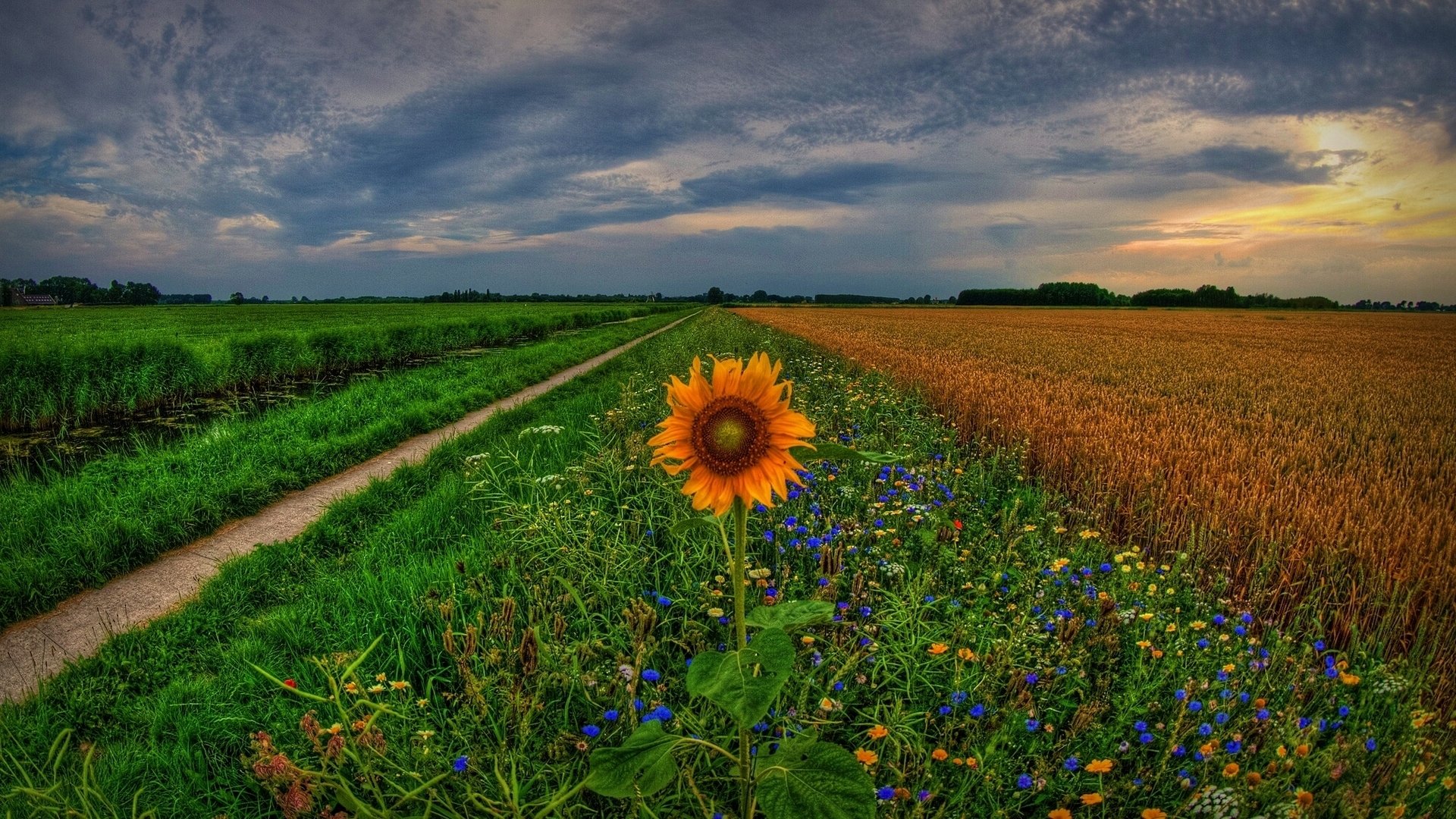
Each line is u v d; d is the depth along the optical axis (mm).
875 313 77125
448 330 26266
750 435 1717
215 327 36250
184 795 2504
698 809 2156
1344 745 2260
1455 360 22016
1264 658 2975
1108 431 8047
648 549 4246
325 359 18766
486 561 4215
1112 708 2705
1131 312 85812
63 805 2197
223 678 3314
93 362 11781
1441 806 2092
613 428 7691
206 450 7605
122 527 5168
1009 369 16031
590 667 2971
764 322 45719
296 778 2143
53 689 3332
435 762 2361
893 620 3135
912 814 2012
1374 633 3529
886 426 7898
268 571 4738
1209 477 5988
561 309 57938
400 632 3504
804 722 2494
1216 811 2025
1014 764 2338
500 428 9430
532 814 2002
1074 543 4617
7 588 4285
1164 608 3602
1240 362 19828
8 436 9805
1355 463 7219
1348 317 74875
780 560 4004
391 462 8188
